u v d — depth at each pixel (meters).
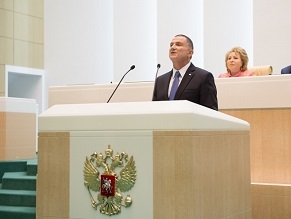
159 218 4.18
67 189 4.59
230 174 4.87
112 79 17.44
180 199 4.12
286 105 8.05
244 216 5.19
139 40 16.75
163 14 16.08
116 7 17.09
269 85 8.16
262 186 7.93
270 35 14.37
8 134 11.37
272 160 8.20
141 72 16.66
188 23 15.86
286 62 14.16
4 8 18.00
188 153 4.11
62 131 4.63
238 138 5.10
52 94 9.74
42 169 4.71
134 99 8.97
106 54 17.62
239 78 8.35
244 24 15.09
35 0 19.06
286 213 7.73
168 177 4.17
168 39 16.02
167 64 15.98
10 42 18.12
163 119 4.21
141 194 4.26
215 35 15.30
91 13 17.97
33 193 8.45
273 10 14.33
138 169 4.29
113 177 4.36
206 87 6.18
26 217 7.71
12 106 11.49
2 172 10.22
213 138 4.52
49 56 18.81
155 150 4.22
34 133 12.11
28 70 18.52
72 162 4.58
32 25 18.92
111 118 4.41
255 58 14.55
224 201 4.70
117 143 4.38
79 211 4.52
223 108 8.45
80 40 18.16
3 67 17.86
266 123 8.23
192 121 4.14
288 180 8.08
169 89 6.62
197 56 15.79
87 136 4.52
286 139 8.10
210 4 15.35
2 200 8.48
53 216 4.64
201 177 4.25
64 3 18.52
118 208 4.33
